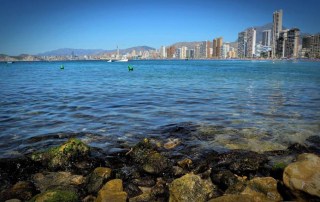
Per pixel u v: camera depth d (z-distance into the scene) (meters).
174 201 7.49
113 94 28.48
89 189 8.43
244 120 16.56
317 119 16.80
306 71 77.25
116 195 7.36
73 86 37.00
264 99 24.75
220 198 6.55
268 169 9.84
